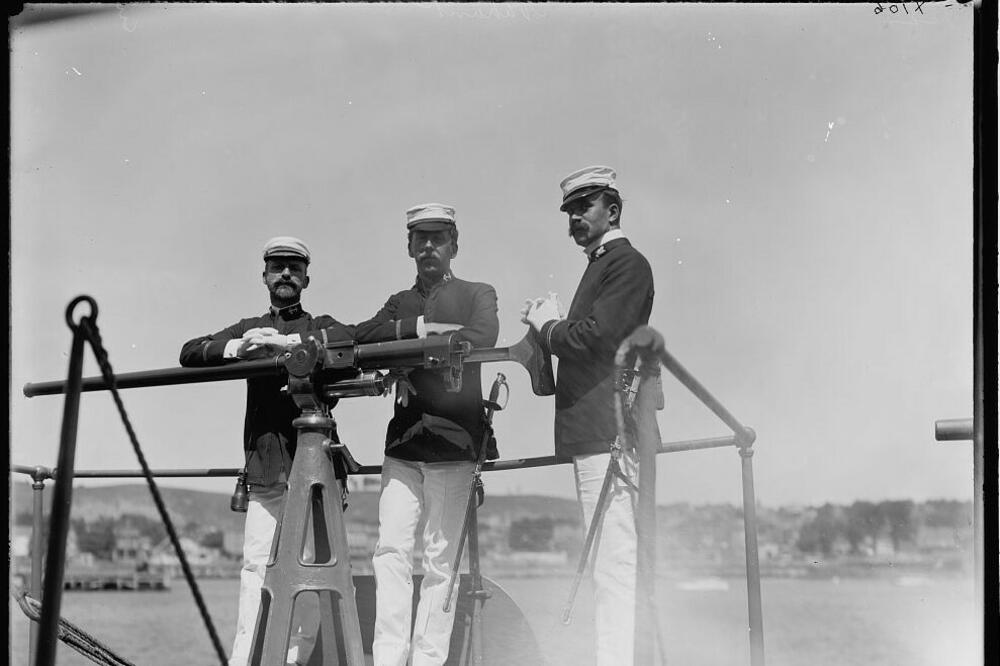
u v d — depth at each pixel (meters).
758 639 4.07
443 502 4.46
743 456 4.14
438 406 4.43
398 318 4.70
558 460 4.45
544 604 4.90
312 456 3.68
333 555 3.61
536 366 4.08
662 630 4.34
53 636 2.89
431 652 4.31
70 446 2.95
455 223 4.70
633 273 3.99
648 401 2.91
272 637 3.55
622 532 3.87
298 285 4.96
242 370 3.78
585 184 4.12
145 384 3.87
